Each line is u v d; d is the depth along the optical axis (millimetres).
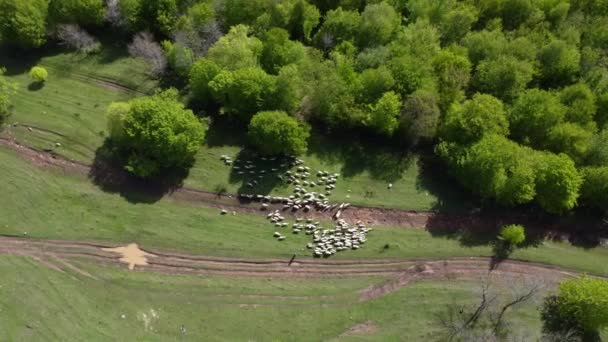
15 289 55469
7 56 74688
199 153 67188
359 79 69062
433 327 58156
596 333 59219
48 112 69375
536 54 76812
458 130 66812
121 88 73250
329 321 57625
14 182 62844
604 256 66938
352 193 67250
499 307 59969
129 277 57875
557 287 62750
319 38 76438
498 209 67938
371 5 75312
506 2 82062
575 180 64250
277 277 60188
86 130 68000
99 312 55062
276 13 74500
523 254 65188
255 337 55625
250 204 64688
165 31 75375
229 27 75562
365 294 60125
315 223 64250
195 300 57281
